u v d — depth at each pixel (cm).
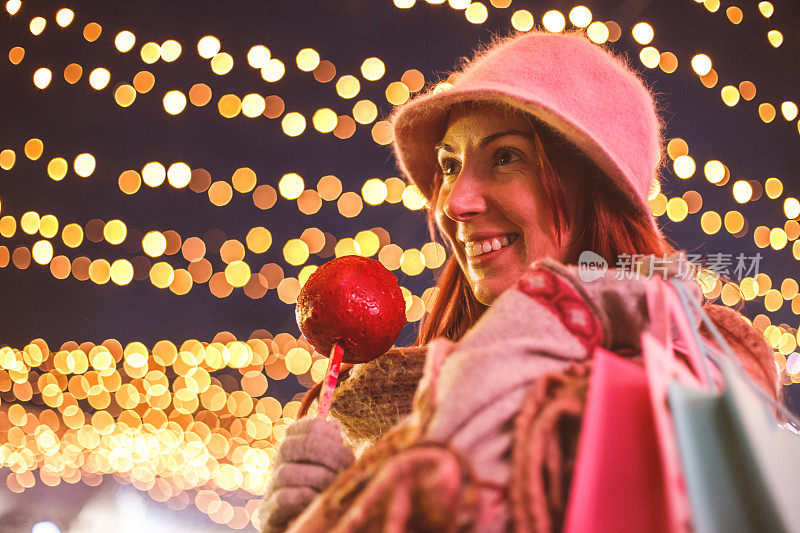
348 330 83
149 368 434
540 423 50
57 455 382
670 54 332
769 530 44
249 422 411
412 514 47
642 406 50
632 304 57
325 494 54
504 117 92
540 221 89
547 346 54
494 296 92
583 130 83
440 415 50
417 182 120
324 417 75
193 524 331
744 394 46
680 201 319
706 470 45
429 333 123
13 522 304
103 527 315
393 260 382
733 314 85
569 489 49
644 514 47
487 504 47
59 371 445
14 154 441
